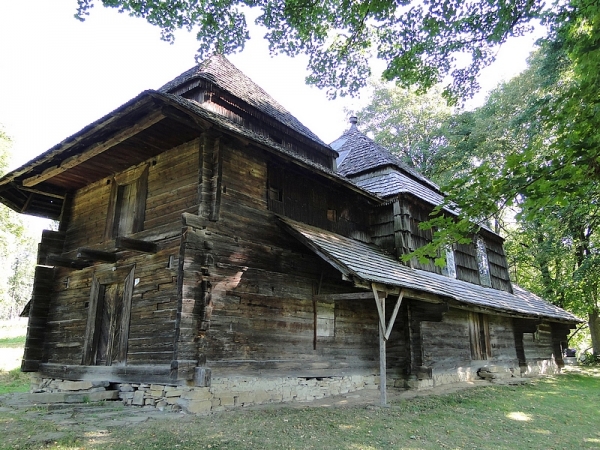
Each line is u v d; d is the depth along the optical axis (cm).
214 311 859
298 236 1009
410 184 1577
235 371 872
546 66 1705
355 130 1975
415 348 1267
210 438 615
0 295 4697
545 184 492
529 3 840
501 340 1792
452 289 1380
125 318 951
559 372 2111
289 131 1332
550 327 2275
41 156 959
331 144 2017
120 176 1109
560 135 558
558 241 2419
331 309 1156
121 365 923
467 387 1304
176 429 646
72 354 1062
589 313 2683
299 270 1078
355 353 1199
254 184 1022
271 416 776
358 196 1358
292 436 663
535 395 1271
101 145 908
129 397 876
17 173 1057
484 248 1953
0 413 739
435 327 1416
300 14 1005
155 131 916
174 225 923
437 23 941
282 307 1011
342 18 1019
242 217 966
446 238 573
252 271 958
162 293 892
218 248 895
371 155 1723
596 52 523
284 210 1100
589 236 2408
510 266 3170
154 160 1030
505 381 1517
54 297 1178
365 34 1045
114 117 811
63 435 584
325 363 1096
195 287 838
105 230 1093
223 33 1012
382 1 907
